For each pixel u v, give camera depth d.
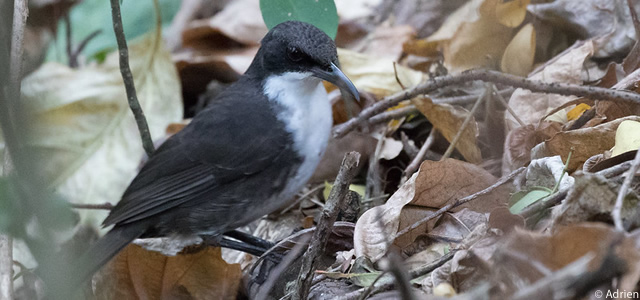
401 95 9.27
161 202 8.34
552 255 5.38
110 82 12.09
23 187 5.12
